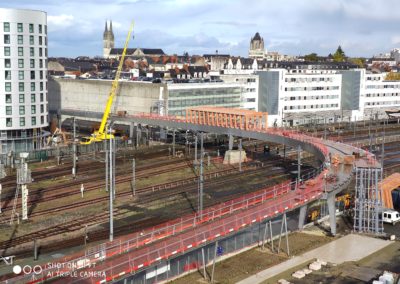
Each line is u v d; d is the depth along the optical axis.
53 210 86.62
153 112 169.75
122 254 55.62
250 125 136.25
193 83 175.62
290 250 70.56
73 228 77.31
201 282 59.59
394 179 98.50
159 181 108.88
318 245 73.00
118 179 109.81
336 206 89.12
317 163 116.69
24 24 131.75
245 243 70.19
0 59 129.62
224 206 74.44
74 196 95.69
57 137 147.25
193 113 148.12
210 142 162.00
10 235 73.69
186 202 92.62
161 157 135.62
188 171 119.12
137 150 145.25
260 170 121.94
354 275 62.75
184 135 164.38
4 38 129.50
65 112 182.50
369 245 73.50
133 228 77.56
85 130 183.88
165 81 177.00
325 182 80.25
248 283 59.78
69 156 134.62
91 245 69.62
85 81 191.25
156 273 57.84
